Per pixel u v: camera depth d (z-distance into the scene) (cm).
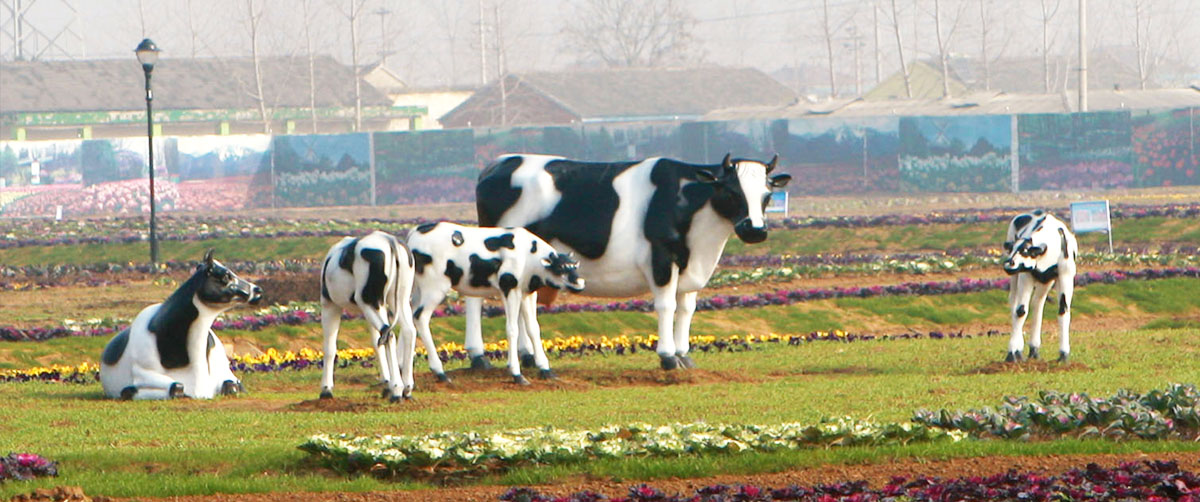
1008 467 1332
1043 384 1950
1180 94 8438
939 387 1938
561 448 1373
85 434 1653
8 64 9962
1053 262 2161
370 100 10581
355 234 5159
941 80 11731
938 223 4812
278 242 5016
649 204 2195
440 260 2062
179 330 2017
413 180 7500
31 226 5628
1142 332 2644
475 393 2016
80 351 2656
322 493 1296
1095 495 1175
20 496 1243
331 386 1908
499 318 2864
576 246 2219
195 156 7388
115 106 9612
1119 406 1479
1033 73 13238
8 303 3478
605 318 2920
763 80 11681
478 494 1280
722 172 2155
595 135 7531
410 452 1355
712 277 3491
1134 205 5284
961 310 3088
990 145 7012
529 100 10825
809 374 2223
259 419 1744
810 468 1351
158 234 5166
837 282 3531
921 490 1202
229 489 1303
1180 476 1211
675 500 1191
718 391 1967
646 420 1681
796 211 6388
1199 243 4316
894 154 7150
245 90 9969
